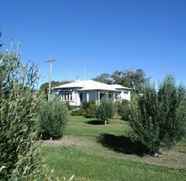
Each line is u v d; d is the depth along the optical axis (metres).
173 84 16.31
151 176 11.48
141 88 16.92
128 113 17.19
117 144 18.83
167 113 16.00
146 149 17.25
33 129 3.62
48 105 19.17
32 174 3.50
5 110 3.37
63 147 16.95
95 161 13.39
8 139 3.31
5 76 3.65
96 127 27.98
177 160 15.51
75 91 57.75
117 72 103.88
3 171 3.23
